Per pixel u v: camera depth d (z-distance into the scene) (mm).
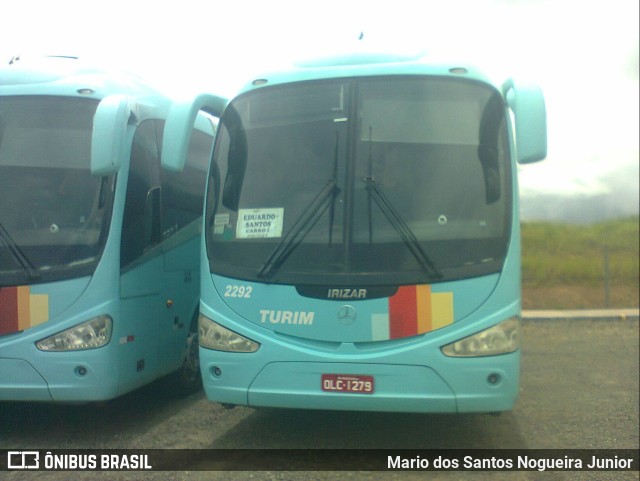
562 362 9961
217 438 5805
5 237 5703
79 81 6199
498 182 5109
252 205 5309
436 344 4816
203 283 5363
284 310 5012
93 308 5625
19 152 5926
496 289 4887
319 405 4953
